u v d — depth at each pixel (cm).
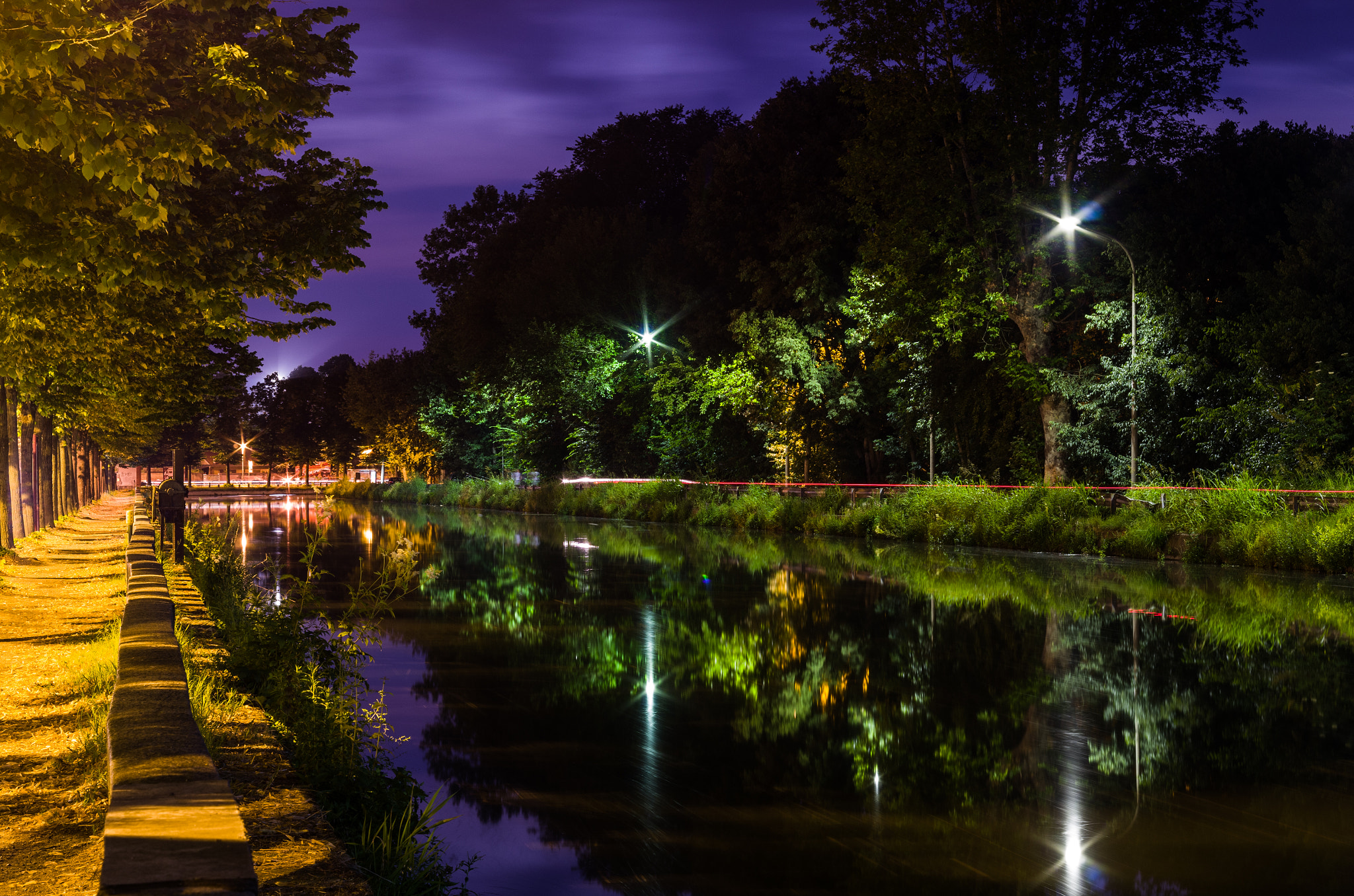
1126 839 648
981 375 3709
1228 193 3262
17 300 1266
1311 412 2680
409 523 4722
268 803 551
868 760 836
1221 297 3172
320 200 1309
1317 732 909
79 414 3042
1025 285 3278
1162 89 3041
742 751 866
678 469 5253
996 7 3102
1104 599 1812
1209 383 3036
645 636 1475
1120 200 3522
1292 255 2923
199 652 968
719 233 4841
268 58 981
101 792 620
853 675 1184
